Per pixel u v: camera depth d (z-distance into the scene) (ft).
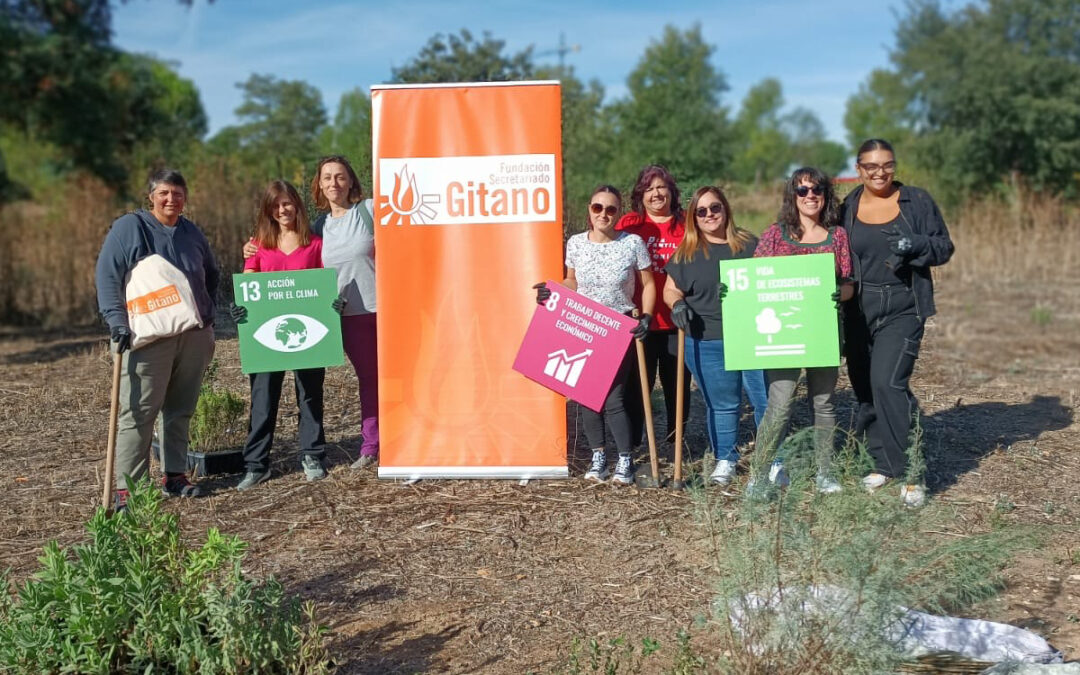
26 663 11.97
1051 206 69.31
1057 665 12.10
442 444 20.94
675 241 20.63
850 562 11.44
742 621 12.30
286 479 21.36
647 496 19.57
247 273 20.27
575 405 27.22
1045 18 105.50
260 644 11.96
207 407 22.52
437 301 20.70
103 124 60.08
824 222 19.02
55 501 20.25
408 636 14.21
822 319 18.43
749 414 26.16
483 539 17.76
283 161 73.97
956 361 35.24
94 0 58.95
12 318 47.78
